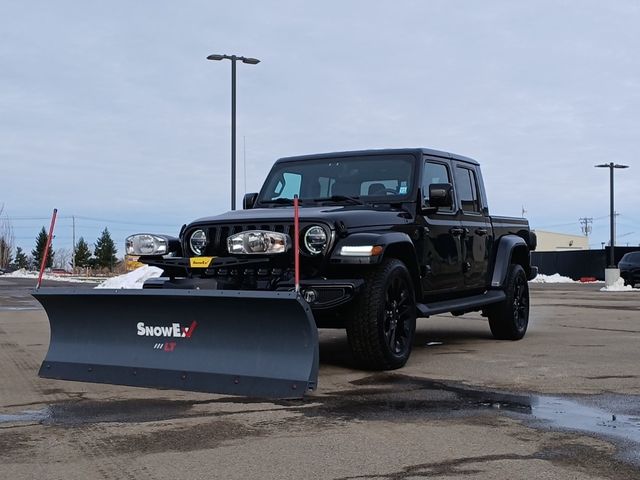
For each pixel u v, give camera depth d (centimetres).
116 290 592
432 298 766
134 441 433
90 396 561
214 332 571
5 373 670
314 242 622
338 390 578
